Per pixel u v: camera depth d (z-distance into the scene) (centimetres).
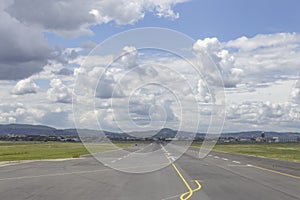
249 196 1641
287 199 1562
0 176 2612
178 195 1673
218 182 2186
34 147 9512
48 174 2734
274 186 1997
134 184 2103
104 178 2438
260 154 5978
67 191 1834
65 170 3053
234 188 1916
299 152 6819
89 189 1902
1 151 7162
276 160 4309
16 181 2297
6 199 1598
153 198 1591
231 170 3002
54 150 7494
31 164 3788
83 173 2794
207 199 1559
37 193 1772
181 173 2745
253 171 2911
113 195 1684
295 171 2912
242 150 7781
